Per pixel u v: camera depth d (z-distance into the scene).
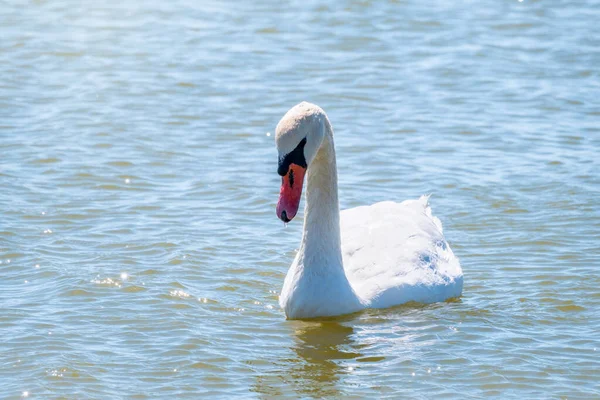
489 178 17.95
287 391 10.73
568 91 23.28
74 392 10.60
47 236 15.12
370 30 28.09
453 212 16.44
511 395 10.65
